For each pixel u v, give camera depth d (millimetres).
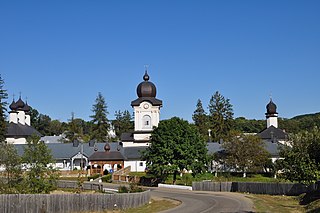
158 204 50344
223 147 98250
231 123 149750
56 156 112875
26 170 51469
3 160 50438
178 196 60531
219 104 150250
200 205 48219
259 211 41094
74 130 166625
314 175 41125
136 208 46750
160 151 79000
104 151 108250
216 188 72125
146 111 119812
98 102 154750
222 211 41562
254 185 67562
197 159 81000
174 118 82250
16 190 47562
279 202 52188
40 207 37219
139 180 86000
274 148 107625
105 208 42656
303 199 52344
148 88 121812
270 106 133875
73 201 39844
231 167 96438
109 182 87500
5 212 34844
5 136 120375
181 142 79625
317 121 176750
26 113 142875
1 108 115812
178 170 79438
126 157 109438
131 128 184375
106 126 154750
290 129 176000
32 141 52625
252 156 93062
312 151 42062
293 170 42719
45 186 50406
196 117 161875
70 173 101062
